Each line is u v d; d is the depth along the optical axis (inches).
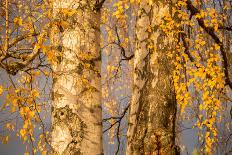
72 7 253.9
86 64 249.3
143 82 311.7
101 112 256.1
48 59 234.1
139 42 316.8
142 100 308.8
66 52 250.4
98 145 250.8
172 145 297.7
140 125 305.1
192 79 323.0
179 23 320.2
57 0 258.5
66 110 247.1
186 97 307.3
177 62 308.7
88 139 247.9
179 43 314.8
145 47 313.7
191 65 348.8
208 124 349.4
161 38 308.8
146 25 315.6
